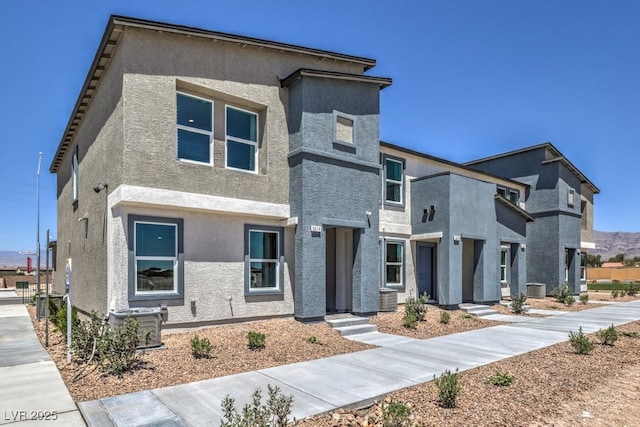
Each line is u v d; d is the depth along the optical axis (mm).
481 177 21406
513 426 5250
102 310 10211
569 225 24312
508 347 9883
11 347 9422
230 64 11234
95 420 5266
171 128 10023
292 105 12398
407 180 17188
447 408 5797
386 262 15906
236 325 10852
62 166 19484
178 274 10055
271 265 11961
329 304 14008
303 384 6777
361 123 13422
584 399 6301
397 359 8555
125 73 9461
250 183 11445
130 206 9492
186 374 7184
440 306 16047
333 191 12500
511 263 20500
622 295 26172
